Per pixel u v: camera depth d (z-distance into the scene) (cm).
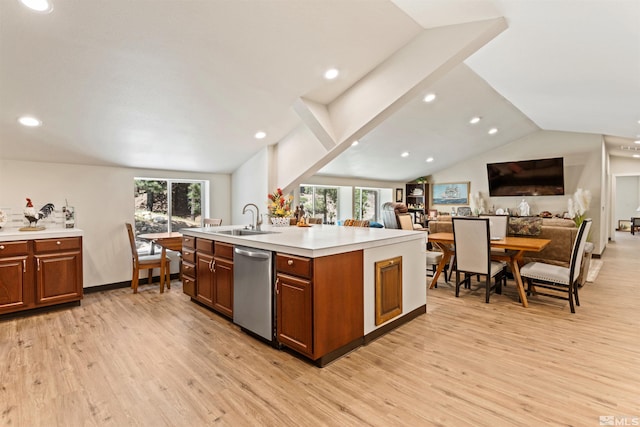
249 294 272
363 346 255
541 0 206
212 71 273
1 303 307
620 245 847
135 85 271
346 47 282
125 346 254
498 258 380
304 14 234
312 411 175
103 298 386
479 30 256
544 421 165
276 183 454
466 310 340
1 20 193
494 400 183
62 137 332
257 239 272
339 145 365
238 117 358
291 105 357
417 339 268
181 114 327
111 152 384
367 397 188
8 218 355
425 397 187
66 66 238
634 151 816
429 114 554
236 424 165
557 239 455
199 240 345
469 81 454
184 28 224
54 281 336
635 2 185
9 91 252
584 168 739
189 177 493
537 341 261
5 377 208
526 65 335
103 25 210
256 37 246
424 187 988
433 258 440
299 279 230
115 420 168
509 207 856
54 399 185
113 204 426
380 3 239
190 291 363
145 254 463
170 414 173
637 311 331
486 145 823
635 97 364
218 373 214
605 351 242
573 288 355
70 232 346
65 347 252
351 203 853
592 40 244
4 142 324
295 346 234
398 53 305
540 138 801
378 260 273
